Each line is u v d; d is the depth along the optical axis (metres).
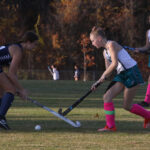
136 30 122.25
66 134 17.59
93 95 43.06
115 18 120.81
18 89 19.22
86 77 112.88
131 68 18.61
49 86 63.34
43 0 126.00
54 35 121.38
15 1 92.56
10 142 15.70
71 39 122.94
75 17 121.12
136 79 18.67
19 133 17.81
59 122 21.53
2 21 121.81
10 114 25.39
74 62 124.12
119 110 27.92
